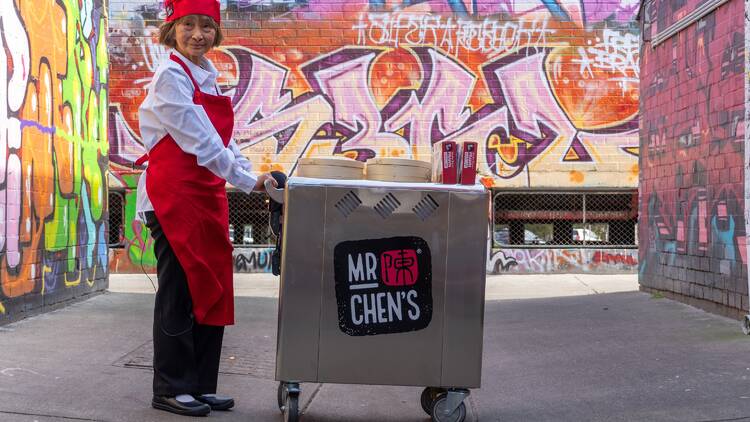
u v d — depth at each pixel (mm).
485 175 13789
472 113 13812
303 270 3867
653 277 9195
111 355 5453
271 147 13867
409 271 3902
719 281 7309
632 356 5691
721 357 5449
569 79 13773
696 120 7859
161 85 3932
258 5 13812
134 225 13680
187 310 4102
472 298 3924
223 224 4102
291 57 13828
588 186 13766
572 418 4172
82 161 8492
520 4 13781
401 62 13812
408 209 3898
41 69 7297
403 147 13805
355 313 3881
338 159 4020
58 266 7703
